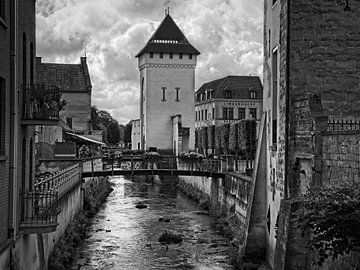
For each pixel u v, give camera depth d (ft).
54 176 88.02
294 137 70.59
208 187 157.69
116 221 128.67
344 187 45.52
